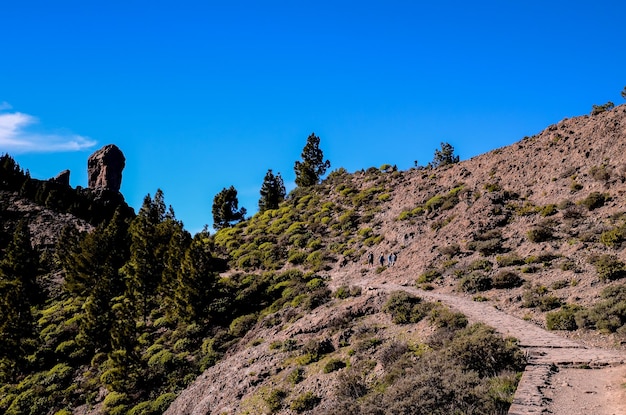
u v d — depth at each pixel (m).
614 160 47.78
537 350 22.97
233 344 42.75
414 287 40.91
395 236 57.03
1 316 49.38
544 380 18.80
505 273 36.00
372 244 58.88
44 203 118.44
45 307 63.47
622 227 36.56
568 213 42.81
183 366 41.66
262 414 27.42
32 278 66.31
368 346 29.86
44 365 48.41
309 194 90.31
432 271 42.78
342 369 28.34
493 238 44.91
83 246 67.38
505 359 21.09
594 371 19.70
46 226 104.81
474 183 61.59
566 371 20.02
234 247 73.69
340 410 21.25
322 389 27.02
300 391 27.80
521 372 20.16
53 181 130.38
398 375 23.78
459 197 58.38
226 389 32.41
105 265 62.25
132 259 61.72
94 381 43.50
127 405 38.22
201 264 51.44
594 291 29.75
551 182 51.28
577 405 16.05
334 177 97.88
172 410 34.84
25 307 51.22
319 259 59.47
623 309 25.14
